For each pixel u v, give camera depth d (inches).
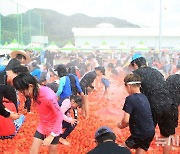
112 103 470.0
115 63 1038.4
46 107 184.4
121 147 135.7
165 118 214.7
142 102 185.6
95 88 583.8
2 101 245.0
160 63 914.7
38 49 1708.9
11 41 1444.4
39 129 194.1
